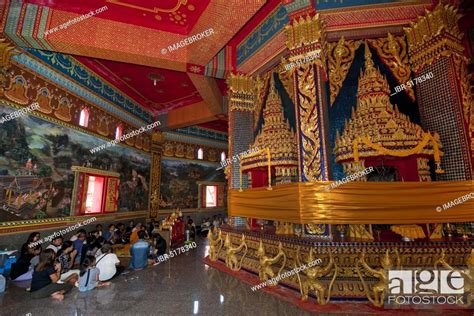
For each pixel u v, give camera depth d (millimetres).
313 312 3652
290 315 3611
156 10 6078
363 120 4793
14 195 6441
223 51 7539
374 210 4164
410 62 5320
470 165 4336
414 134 4457
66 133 8102
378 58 5543
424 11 5145
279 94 6480
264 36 6609
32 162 6938
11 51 6184
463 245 3930
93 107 9383
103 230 9547
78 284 4801
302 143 4766
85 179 8758
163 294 4535
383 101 4871
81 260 6781
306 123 4781
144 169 12508
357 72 5551
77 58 8578
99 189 9680
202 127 16234
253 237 5543
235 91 7293
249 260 5570
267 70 6922
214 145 16656
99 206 9547
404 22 5332
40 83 7277
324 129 4609
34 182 6969
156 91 11219
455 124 4551
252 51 6988
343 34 5605
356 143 4590
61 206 7785
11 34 5707
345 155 4785
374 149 4461
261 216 5312
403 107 5238
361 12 5309
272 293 4434
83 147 8773
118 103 10859
